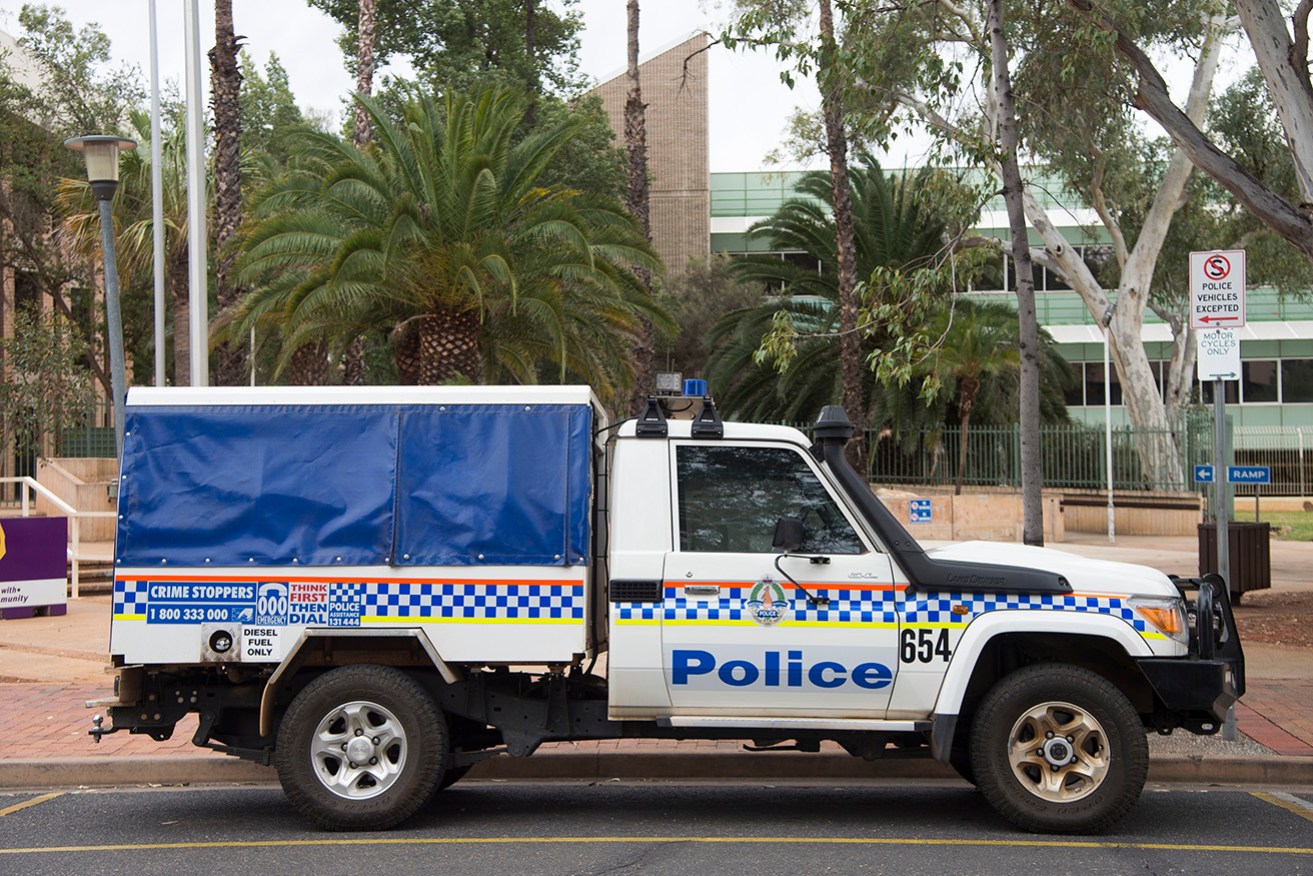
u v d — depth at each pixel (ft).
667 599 22.48
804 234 106.83
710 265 138.51
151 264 86.43
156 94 49.80
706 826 23.27
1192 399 155.22
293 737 22.47
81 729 30.53
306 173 59.21
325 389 23.39
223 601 22.74
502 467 22.90
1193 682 21.99
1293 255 103.71
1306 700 32.76
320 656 23.50
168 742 29.37
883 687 22.36
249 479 22.97
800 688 22.41
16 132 98.63
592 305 59.88
